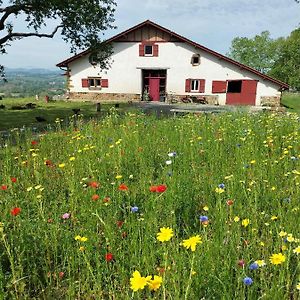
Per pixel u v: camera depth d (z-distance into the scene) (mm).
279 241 2963
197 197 4363
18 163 6016
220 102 31875
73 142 7664
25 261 3059
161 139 7980
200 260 2635
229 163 5750
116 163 5707
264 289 2482
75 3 18938
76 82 33219
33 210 3965
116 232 3387
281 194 4246
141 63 32281
